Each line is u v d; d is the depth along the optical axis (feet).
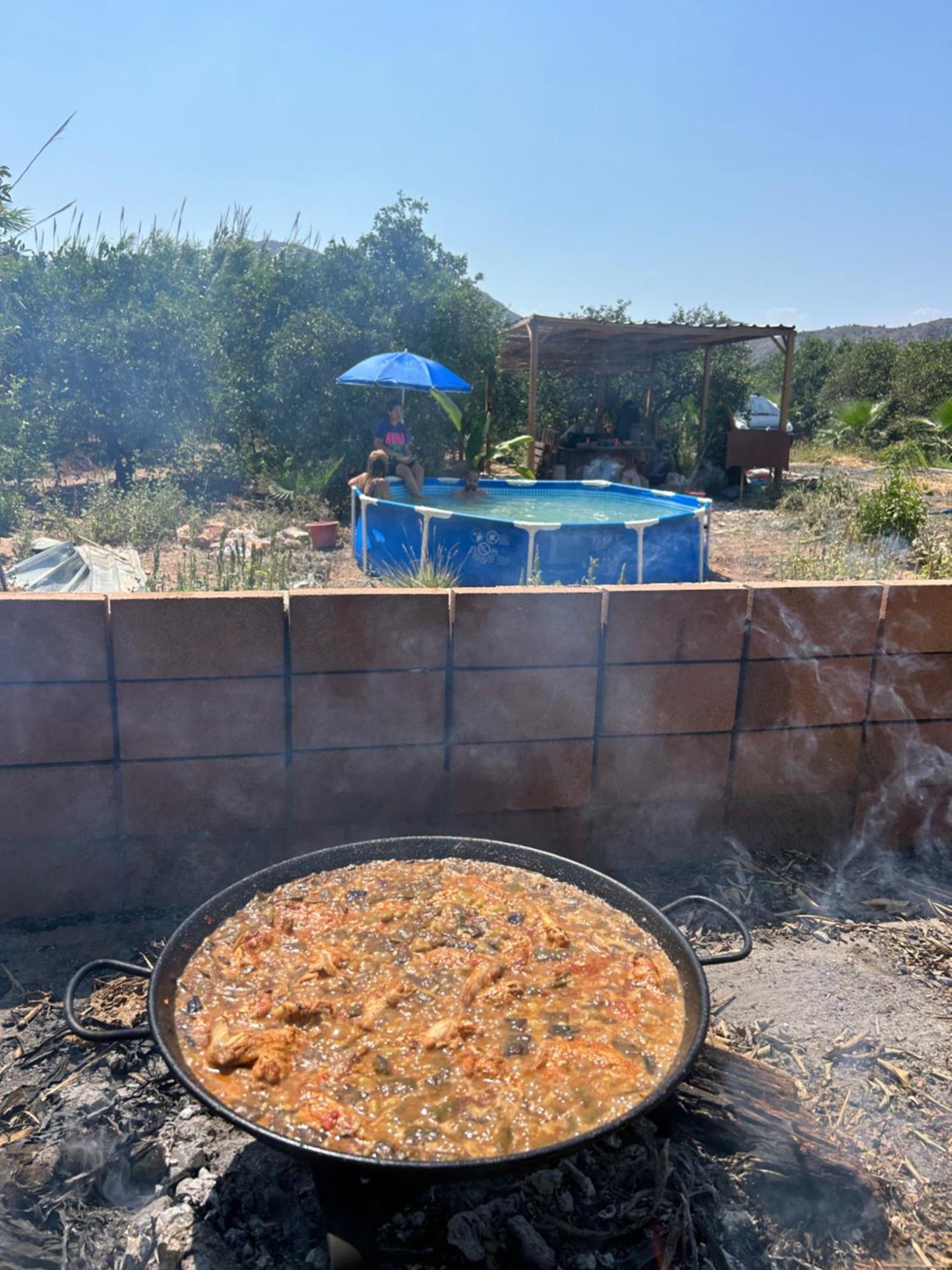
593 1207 7.54
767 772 12.94
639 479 51.83
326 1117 6.24
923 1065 9.46
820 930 11.72
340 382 38.50
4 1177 7.57
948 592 12.71
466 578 27.86
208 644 10.73
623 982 7.77
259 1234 7.18
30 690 10.43
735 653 12.29
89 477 45.65
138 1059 8.90
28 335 38.17
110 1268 7.01
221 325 44.37
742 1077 8.65
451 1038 6.99
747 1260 7.32
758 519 43.52
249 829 11.50
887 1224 7.66
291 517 39.47
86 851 11.11
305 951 7.99
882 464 62.95
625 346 59.00
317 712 11.25
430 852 9.57
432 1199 7.50
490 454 52.31
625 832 12.73
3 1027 9.35
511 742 11.95
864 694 12.91
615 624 11.76
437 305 49.65
